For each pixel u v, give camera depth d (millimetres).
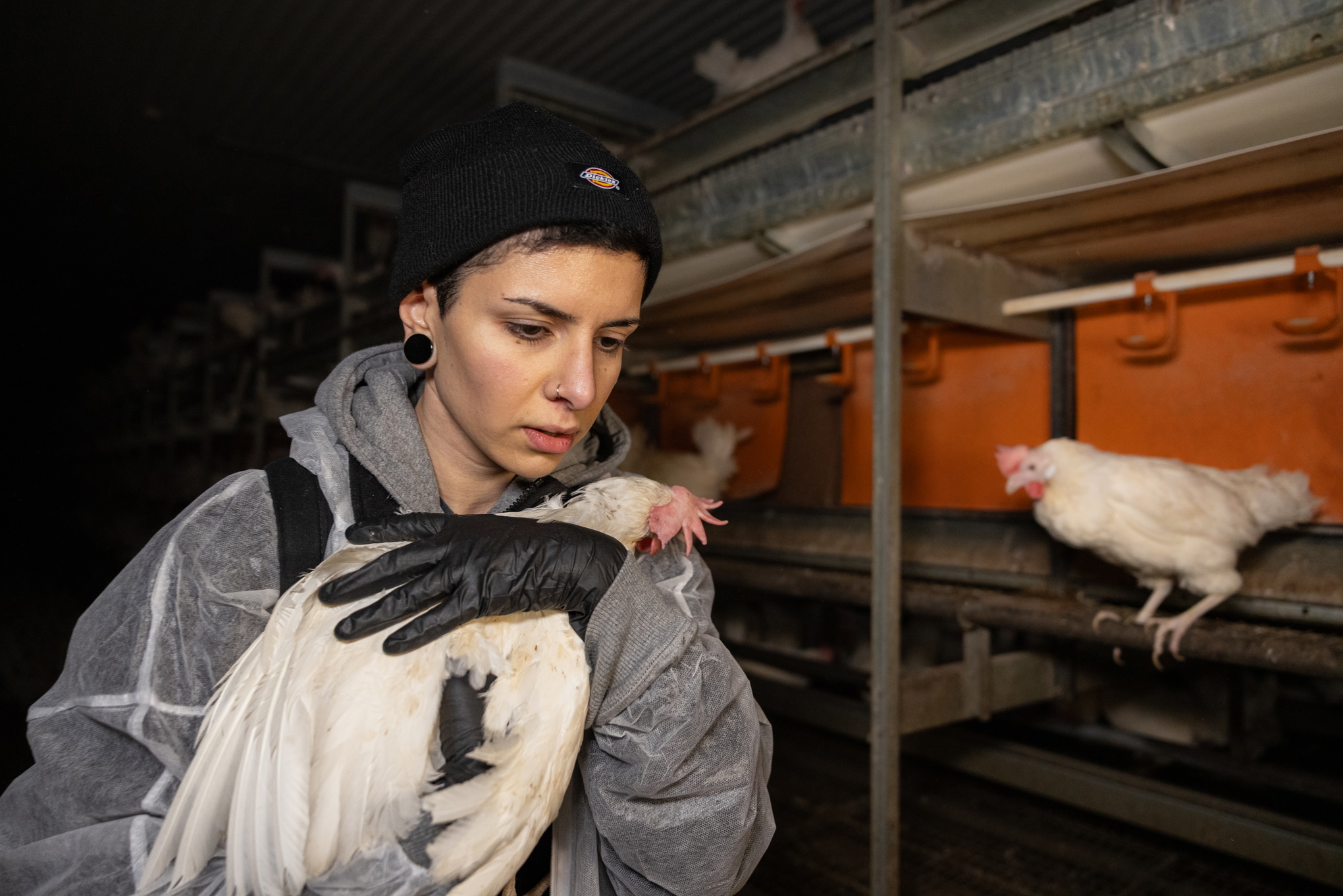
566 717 693
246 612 729
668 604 769
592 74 4289
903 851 2508
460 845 649
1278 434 2162
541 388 715
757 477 3717
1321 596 1984
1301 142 1381
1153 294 2223
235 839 645
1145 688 2723
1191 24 1450
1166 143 1588
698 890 755
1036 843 2545
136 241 8438
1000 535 2809
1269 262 1895
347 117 5176
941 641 3383
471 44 4145
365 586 665
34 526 14180
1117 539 1975
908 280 2074
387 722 669
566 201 664
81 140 5812
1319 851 1852
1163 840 2535
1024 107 1723
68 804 678
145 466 9617
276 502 775
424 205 727
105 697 675
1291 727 2707
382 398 814
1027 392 2775
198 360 7602
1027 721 2945
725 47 3107
